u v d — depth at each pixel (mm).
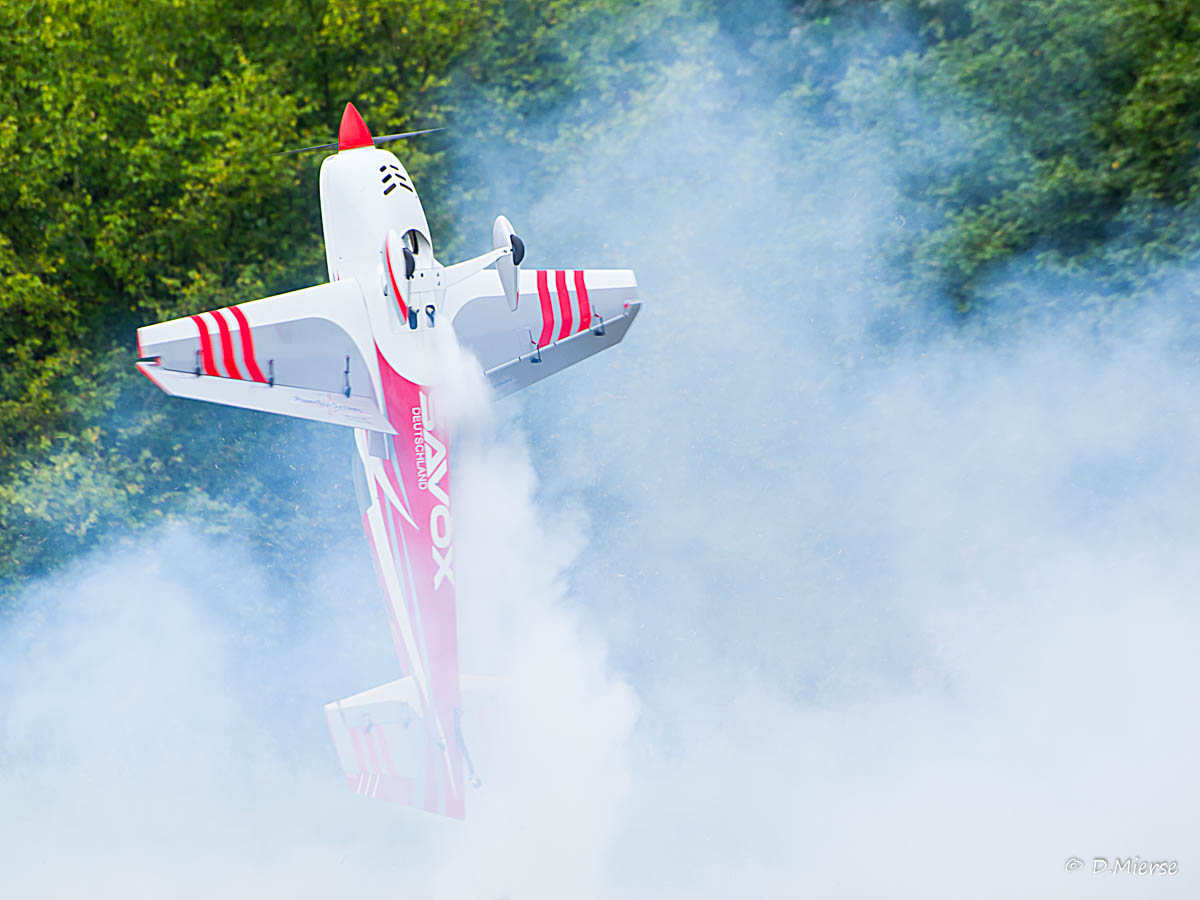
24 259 55344
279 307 30047
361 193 31609
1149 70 53406
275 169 52844
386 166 32094
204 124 54281
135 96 54562
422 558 31062
